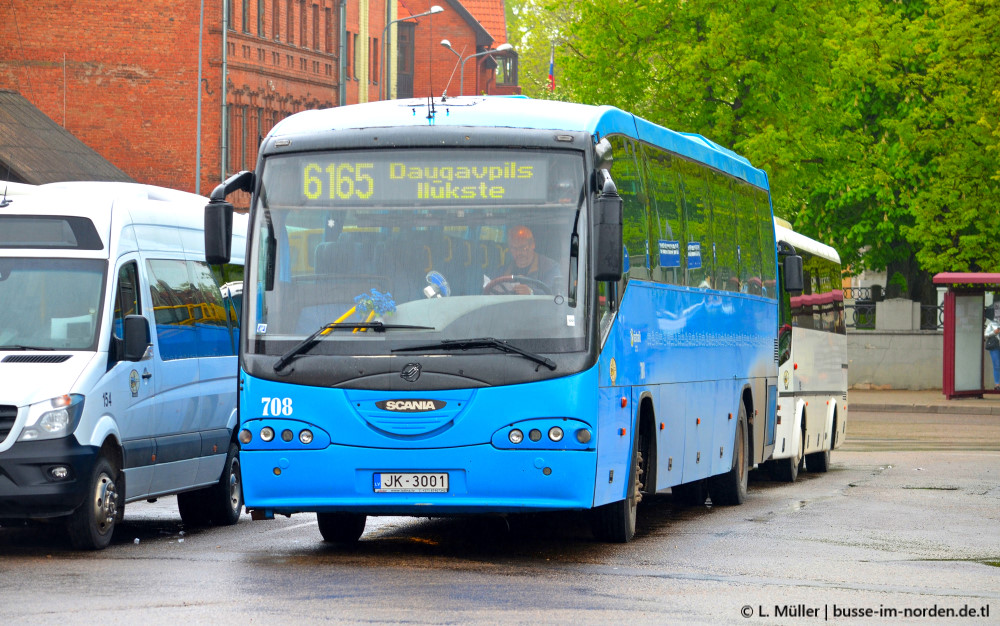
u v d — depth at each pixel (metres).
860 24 85.31
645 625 17.47
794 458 41.66
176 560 23.31
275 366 22.64
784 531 28.19
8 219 26.39
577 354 22.34
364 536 27.11
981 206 82.62
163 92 107.81
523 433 22.22
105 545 25.39
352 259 22.78
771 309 38.53
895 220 92.56
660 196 27.66
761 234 37.69
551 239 22.64
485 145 22.88
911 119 83.44
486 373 22.20
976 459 49.50
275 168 23.31
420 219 22.78
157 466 27.42
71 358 25.12
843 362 49.81
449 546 25.28
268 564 22.61
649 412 26.59
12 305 25.81
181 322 29.06
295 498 22.72
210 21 107.88
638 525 29.30
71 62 107.88
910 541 26.69
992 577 22.27
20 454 24.05
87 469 24.55
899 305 92.12
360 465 22.39
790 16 76.19
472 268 22.59
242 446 22.84
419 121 23.17
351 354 22.45
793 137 76.12
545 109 23.59
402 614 17.81
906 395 86.50
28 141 91.12
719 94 76.31
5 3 108.06
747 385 35.03
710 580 21.28
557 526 28.92
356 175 23.00
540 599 19.12
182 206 30.39
